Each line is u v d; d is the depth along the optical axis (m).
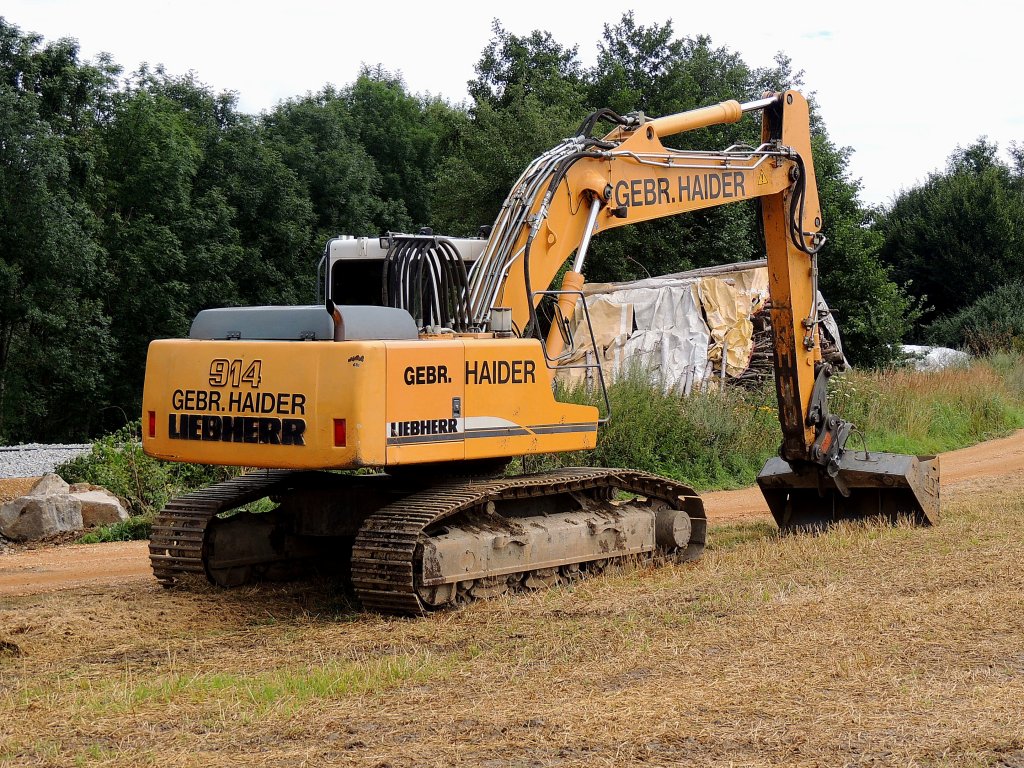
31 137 31.77
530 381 9.03
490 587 8.81
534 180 9.64
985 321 44.03
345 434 7.89
